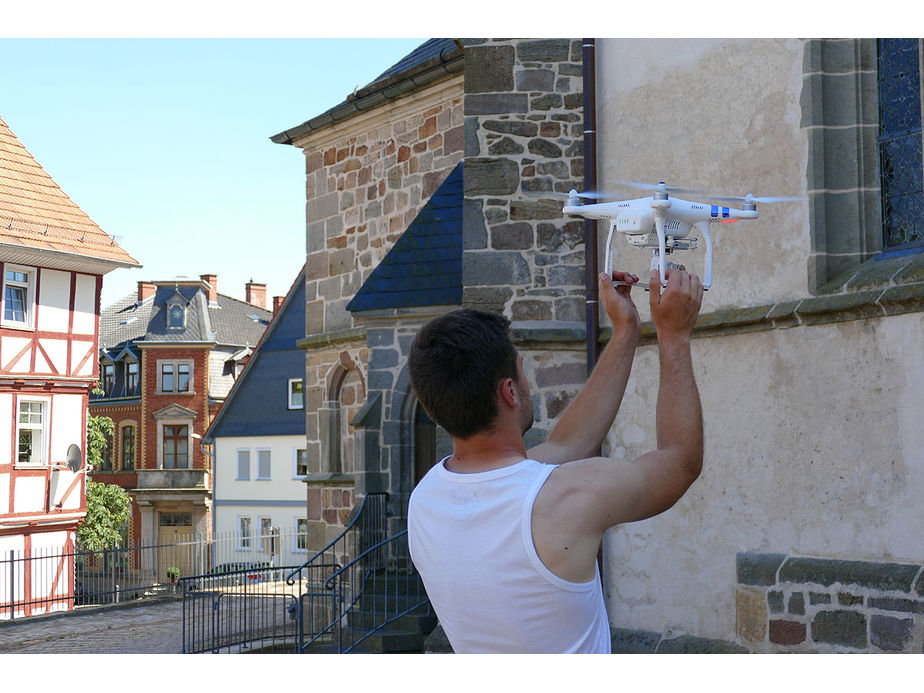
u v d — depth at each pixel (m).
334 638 12.77
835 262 7.29
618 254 8.94
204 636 17.14
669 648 7.99
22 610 25.50
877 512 6.79
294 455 40.41
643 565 8.43
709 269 2.44
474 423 2.20
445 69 13.46
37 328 26.64
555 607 2.03
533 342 9.13
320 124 15.97
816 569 7.05
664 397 2.15
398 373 13.09
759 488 7.57
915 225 7.05
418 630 11.74
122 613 21.70
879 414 6.81
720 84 8.07
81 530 32.41
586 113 9.17
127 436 48.12
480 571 2.08
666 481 2.08
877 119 7.30
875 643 6.63
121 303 55.25
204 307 48.44
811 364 7.27
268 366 41.19
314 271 16.53
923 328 6.56
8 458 25.81
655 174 8.63
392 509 13.09
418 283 12.63
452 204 13.19
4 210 26.11
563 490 2.06
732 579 7.68
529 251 9.27
